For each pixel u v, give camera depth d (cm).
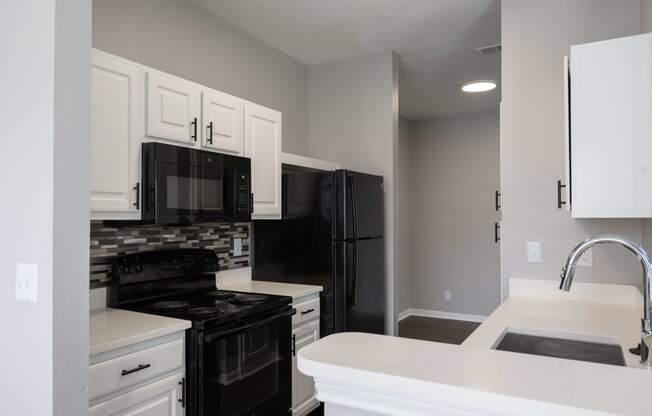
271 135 279
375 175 349
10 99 135
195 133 222
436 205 573
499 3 274
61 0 127
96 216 177
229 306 218
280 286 279
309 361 89
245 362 208
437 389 76
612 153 182
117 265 214
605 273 224
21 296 130
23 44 132
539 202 238
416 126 583
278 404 231
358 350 95
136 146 193
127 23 232
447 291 564
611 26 224
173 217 203
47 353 124
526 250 240
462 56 367
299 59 375
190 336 187
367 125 365
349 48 350
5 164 136
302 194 300
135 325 178
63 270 126
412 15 292
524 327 179
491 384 76
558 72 234
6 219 135
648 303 120
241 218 246
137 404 165
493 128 539
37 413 126
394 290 354
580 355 168
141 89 196
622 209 180
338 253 291
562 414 67
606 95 183
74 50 130
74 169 129
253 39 326
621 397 70
